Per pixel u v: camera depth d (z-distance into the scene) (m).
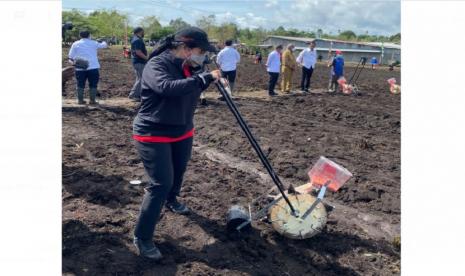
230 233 4.13
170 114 3.43
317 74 24.62
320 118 10.34
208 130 8.15
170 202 4.46
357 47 51.31
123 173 5.55
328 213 4.70
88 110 9.22
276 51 13.34
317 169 4.47
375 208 4.98
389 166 6.54
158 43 3.55
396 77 25.94
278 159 6.58
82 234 3.92
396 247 4.12
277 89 15.94
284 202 4.13
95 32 43.38
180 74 3.47
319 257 3.87
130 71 19.61
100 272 3.41
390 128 9.59
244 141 7.40
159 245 3.85
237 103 11.66
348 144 7.82
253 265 3.67
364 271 3.72
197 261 3.66
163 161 3.47
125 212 4.44
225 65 12.33
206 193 5.08
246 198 5.02
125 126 8.21
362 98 14.30
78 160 5.95
